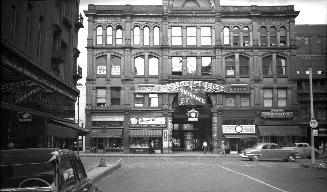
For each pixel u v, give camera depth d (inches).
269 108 2129.7
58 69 1030.4
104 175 823.1
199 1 2185.0
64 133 892.6
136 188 618.2
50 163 217.0
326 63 2522.1
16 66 625.3
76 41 1304.1
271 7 2171.5
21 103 670.5
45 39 896.9
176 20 2160.4
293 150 1440.7
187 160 1509.6
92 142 2102.6
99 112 2112.5
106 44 2144.4
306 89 2217.0
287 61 2161.7
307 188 620.1
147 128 2114.9
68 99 1099.9
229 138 2103.8
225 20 2162.9
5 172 219.0
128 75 2128.4
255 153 1449.3
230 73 2148.1
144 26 2158.0
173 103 2176.4
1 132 678.5
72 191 227.8
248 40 2162.9
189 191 581.9
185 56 2146.9
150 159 1578.5
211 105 2181.3
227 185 660.7
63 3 1093.8
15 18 698.8
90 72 2130.9
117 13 2142.0
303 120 2192.4
